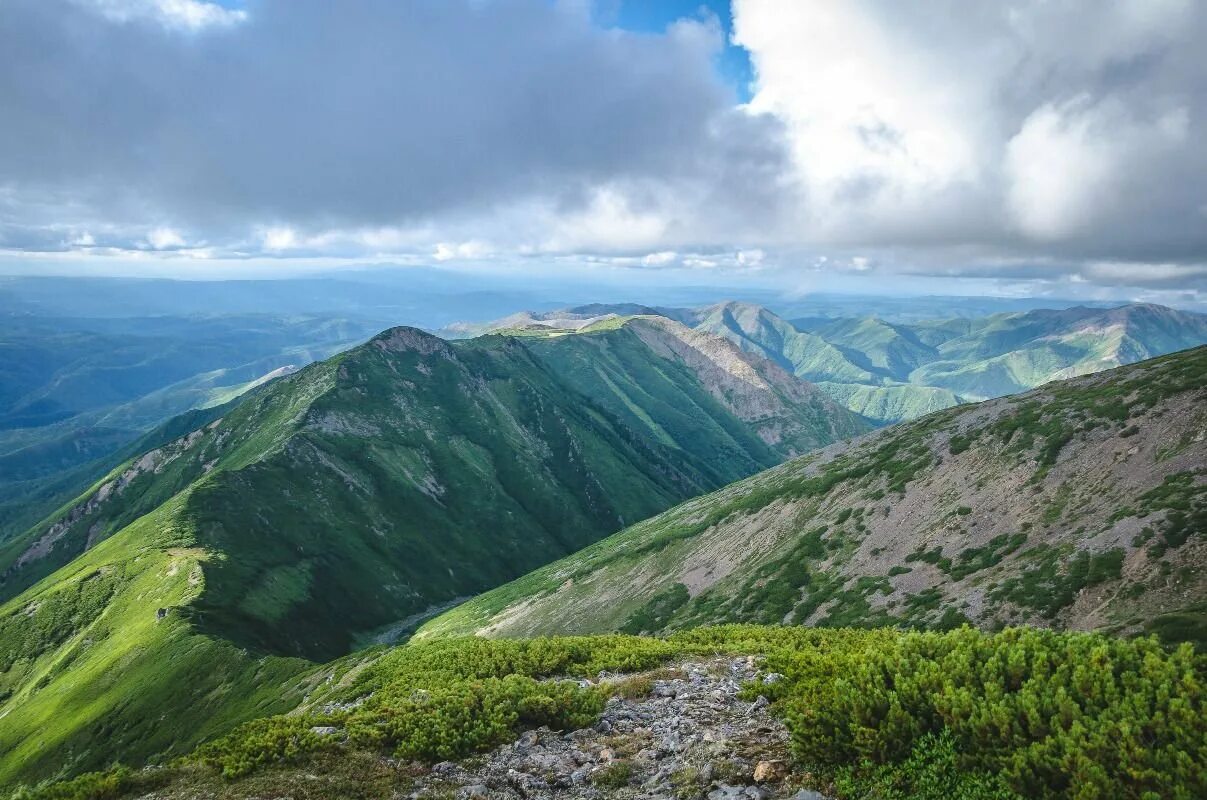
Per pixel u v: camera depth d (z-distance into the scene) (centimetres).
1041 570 4741
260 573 13562
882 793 1285
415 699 2347
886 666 1612
